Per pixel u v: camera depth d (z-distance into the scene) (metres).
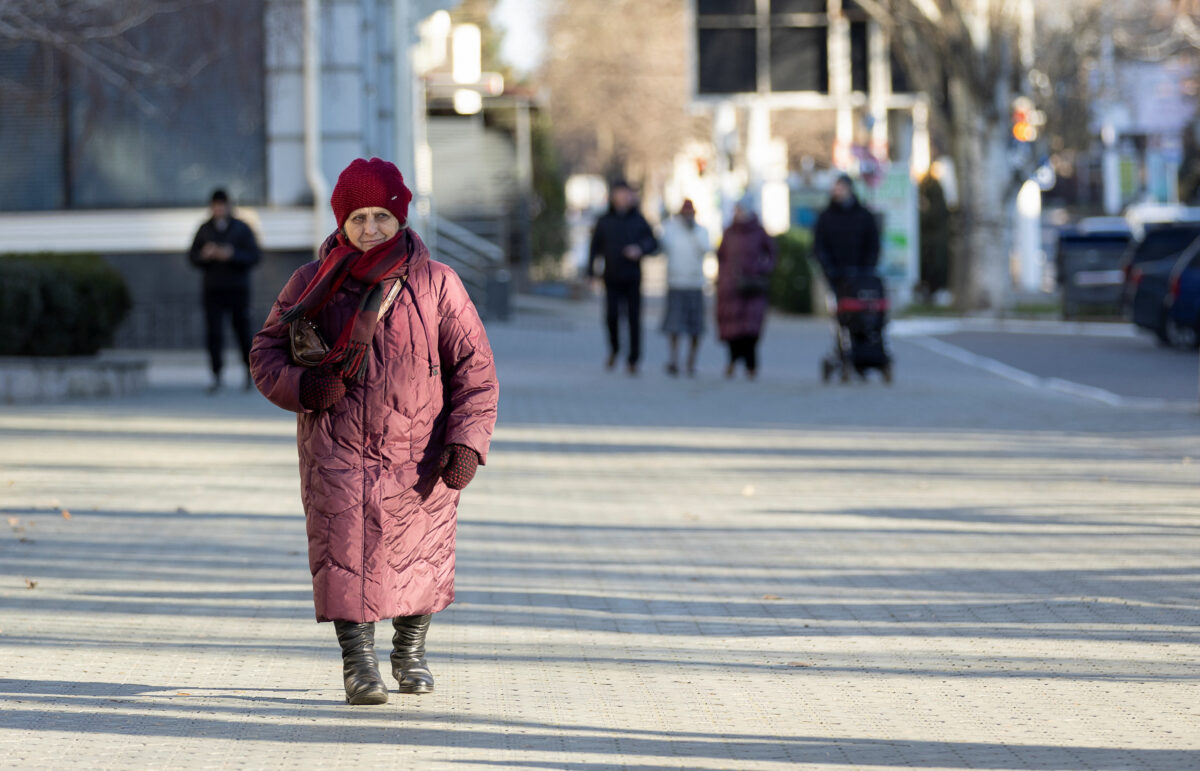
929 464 35.00
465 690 16.67
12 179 63.19
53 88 53.19
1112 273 89.19
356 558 15.40
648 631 19.55
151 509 28.59
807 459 36.09
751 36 104.00
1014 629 19.19
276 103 61.75
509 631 19.55
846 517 28.11
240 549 24.95
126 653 18.31
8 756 14.19
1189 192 197.00
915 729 15.02
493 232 114.88
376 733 15.01
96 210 62.84
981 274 96.19
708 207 186.38
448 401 16.08
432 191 113.31
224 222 49.66
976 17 93.94
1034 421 43.78
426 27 100.75
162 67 51.72
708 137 185.88
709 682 16.97
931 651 18.20
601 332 87.31
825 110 165.88
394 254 15.55
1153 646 18.16
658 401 49.56
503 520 27.97
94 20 46.97
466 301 15.92
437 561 15.87
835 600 21.19
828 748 14.41
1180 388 53.53
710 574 23.16
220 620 20.14
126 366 50.25
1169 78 182.25
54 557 24.17
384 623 20.33
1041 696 16.14
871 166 100.38
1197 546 24.38
